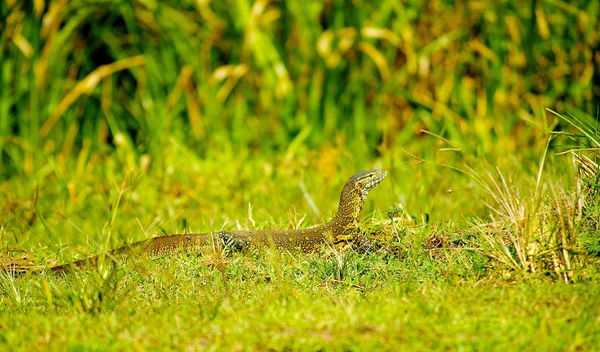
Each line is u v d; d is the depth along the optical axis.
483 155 13.19
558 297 7.05
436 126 15.64
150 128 15.66
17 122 16.12
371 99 16.42
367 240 9.28
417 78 16.12
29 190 13.80
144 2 16.00
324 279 8.20
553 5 15.48
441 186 12.43
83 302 7.34
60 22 16.42
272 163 14.82
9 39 15.73
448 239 9.03
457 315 6.64
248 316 6.83
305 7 16.20
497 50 15.64
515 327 6.38
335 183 13.69
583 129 10.14
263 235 9.56
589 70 15.07
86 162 15.91
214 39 16.44
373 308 6.93
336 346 6.12
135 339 6.45
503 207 8.51
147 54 16.17
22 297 7.96
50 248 9.86
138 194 13.03
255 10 15.91
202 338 6.46
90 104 16.39
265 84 16.05
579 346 6.10
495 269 7.93
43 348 6.36
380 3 16.08
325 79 16.22
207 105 16.02
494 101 15.52
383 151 14.62
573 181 9.10
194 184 13.66
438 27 16.05
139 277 8.20
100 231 11.77
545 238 7.94
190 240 9.47
